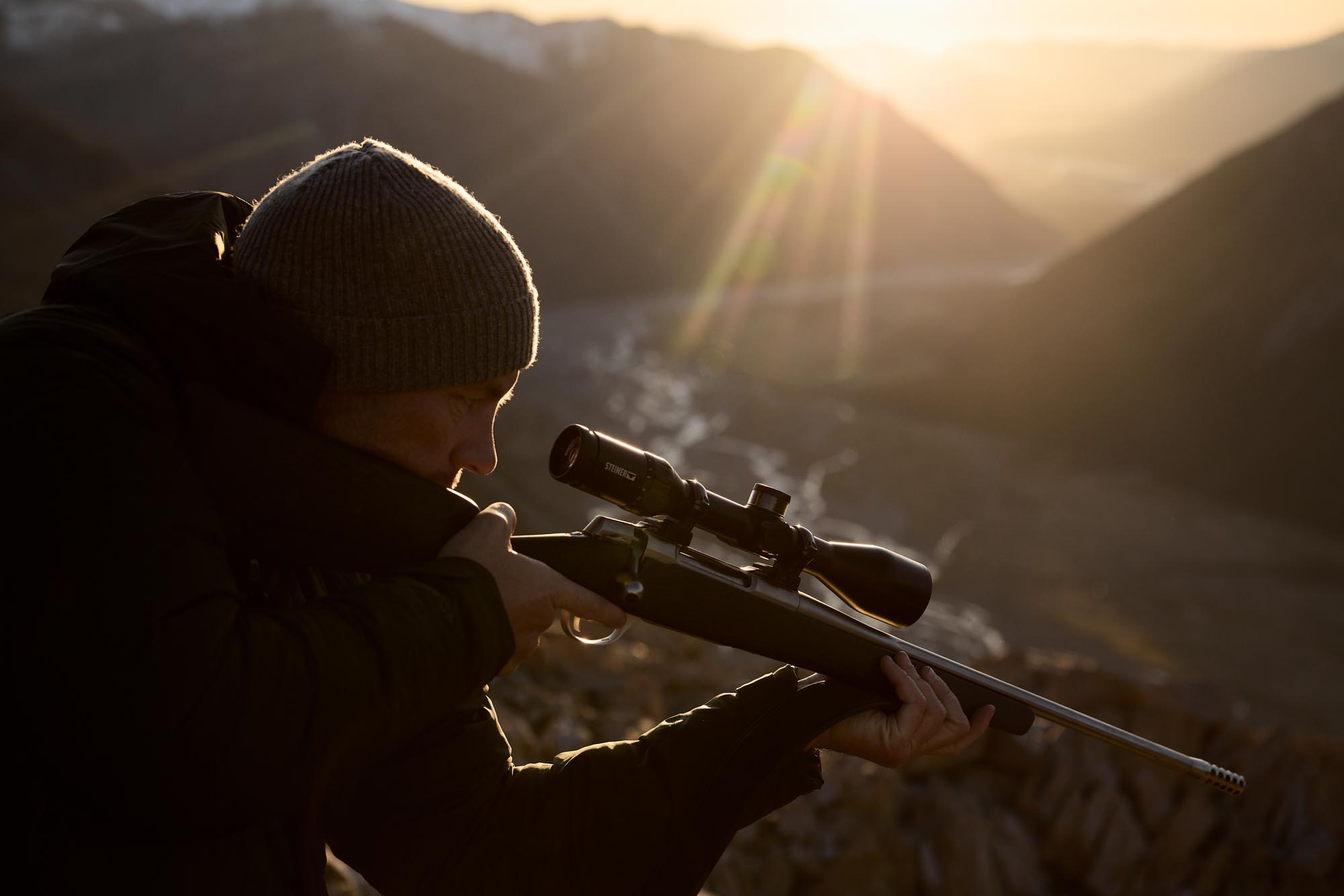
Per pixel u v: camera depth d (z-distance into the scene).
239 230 1.30
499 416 33.78
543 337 59.94
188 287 1.04
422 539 1.13
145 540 0.89
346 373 1.09
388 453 1.16
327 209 1.08
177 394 1.04
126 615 0.86
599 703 4.66
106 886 0.93
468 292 1.10
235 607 0.94
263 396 1.06
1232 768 4.38
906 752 1.42
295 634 0.96
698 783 1.27
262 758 0.90
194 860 0.96
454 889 1.17
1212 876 3.91
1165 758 1.55
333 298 1.07
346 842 1.21
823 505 32.38
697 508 1.31
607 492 1.28
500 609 1.08
